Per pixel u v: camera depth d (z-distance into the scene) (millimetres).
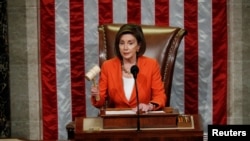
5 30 16984
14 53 17625
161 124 10156
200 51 17594
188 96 17812
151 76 13117
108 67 13234
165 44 15031
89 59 17578
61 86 17719
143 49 13070
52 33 17453
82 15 17375
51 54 17547
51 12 17359
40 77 17781
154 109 11656
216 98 17891
